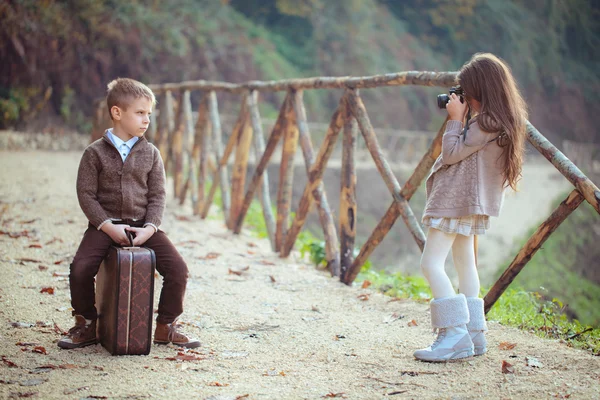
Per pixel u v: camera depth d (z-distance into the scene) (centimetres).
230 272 504
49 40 2027
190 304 410
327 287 479
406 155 2341
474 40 3516
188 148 916
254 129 663
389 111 2958
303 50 2980
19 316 360
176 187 909
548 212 2277
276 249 608
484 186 299
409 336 358
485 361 310
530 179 2297
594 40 4050
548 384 279
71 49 2083
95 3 2172
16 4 1961
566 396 265
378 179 1938
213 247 610
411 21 3509
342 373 294
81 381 271
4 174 1015
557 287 1783
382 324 383
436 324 309
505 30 3559
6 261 488
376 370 299
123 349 302
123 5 2298
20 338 324
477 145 294
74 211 732
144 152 321
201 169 792
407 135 2339
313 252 568
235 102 2477
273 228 625
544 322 384
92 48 2145
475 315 319
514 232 2097
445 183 306
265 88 639
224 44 2561
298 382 282
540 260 1928
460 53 3491
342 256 506
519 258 367
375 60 3045
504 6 3741
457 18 3491
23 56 1950
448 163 302
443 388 275
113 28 2202
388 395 266
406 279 558
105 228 306
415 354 314
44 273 460
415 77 426
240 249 614
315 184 544
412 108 3067
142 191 322
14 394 255
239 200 694
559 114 3650
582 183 331
